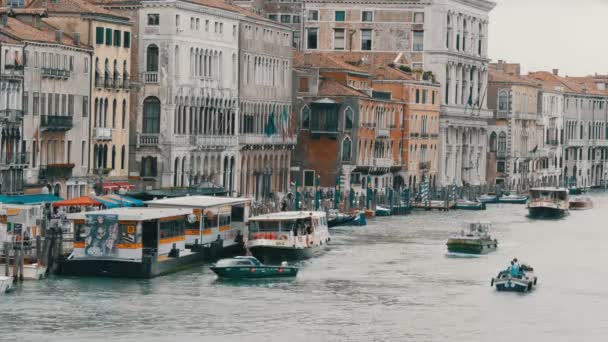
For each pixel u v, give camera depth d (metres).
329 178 160.75
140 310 85.12
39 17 119.69
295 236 106.00
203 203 104.31
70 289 89.81
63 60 117.88
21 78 111.12
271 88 155.00
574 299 93.38
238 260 96.25
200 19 137.75
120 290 90.31
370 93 168.12
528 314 88.06
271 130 153.12
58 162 118.38
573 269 107.31
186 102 135.50
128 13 132.88
